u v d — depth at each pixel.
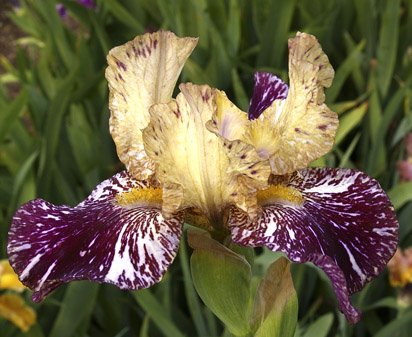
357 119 0.49
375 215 0.21
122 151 0.23
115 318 0.47
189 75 0.52
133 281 0.20
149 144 0.21
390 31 0.53
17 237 0.22
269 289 0.23
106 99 0.56
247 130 0.22
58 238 0.21
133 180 0.23
